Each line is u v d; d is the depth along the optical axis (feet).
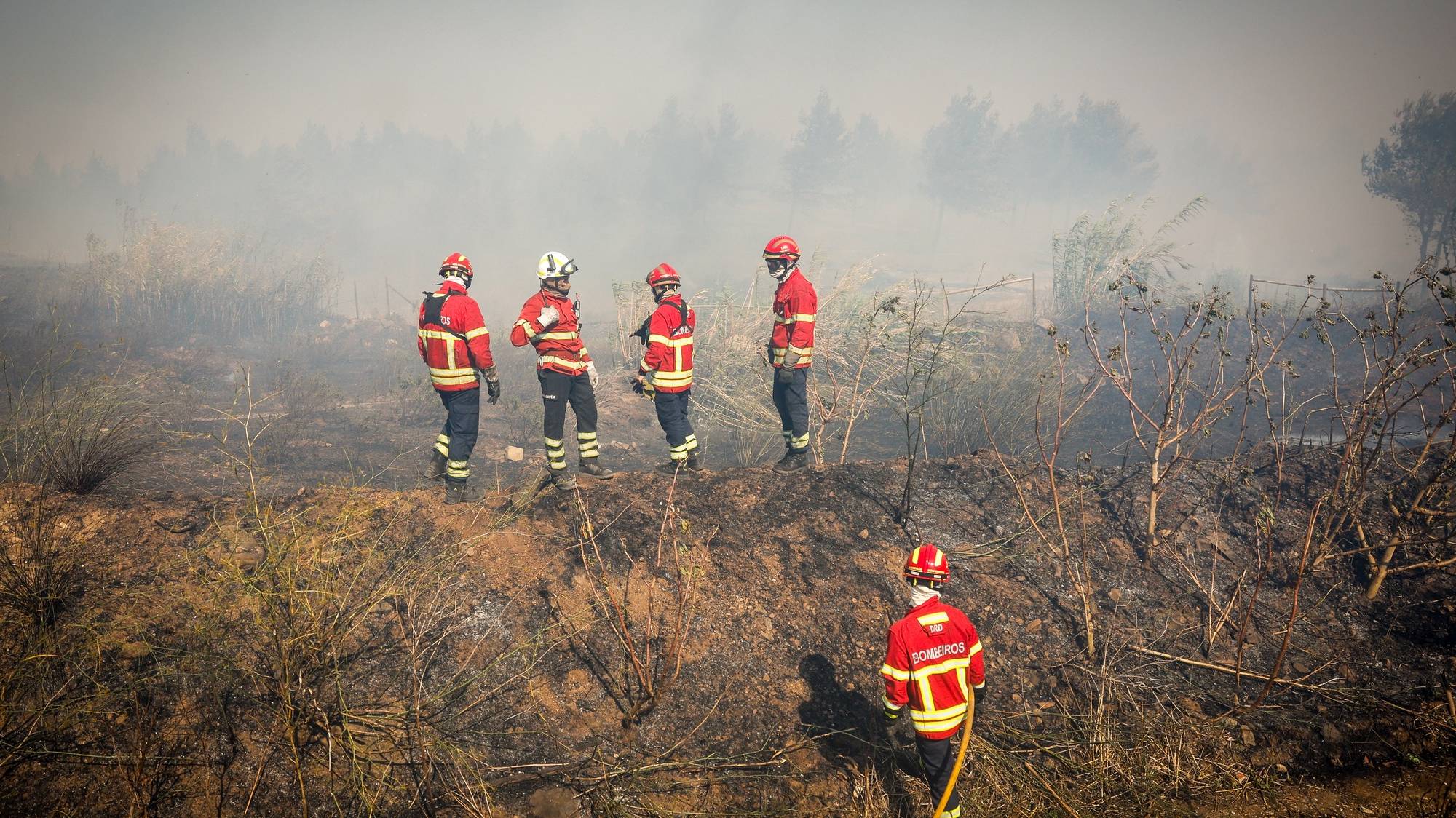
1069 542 19.04
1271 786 13.96
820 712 14.75
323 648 13.37
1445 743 14.80
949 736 12.38
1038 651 16.46
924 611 12.46
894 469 21.04
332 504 16.76
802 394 20.45
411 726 13.07
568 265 17.70
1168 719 14.99
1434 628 17.25
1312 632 17.30
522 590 15.72
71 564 13.84
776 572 17.22
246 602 13.89
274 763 12.07
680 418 19.75
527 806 12.39
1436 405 35.04
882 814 12.98
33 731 11.49
